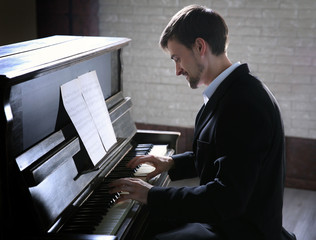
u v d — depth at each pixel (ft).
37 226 4.48
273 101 5.35
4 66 4.67
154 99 12.73
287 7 11.16
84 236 4.26
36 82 4.98
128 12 12.34
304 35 11.21
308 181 11.75
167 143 7.71
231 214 4.84
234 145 4.88
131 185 5.18
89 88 6.06
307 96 11.53
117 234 4.77
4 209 4.39
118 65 7.47
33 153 4.75
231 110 5.00
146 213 5.59
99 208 5.17
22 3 12.45
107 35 12.63
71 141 5.42
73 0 12.35
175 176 6.66
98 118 6.08
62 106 5.59
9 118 4.25
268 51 11.54
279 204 5.38
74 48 6.19
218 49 5.45
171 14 12.07
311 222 10.11
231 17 11.59
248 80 5.27
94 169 5.59
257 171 4.87
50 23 12.66
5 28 12.26
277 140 5.16
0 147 4.29
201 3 11.79
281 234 5.68
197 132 5.52
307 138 11.64
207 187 4.91
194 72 5.51
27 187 4.46
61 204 4.86
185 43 5.38
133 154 7.01
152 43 12.37
